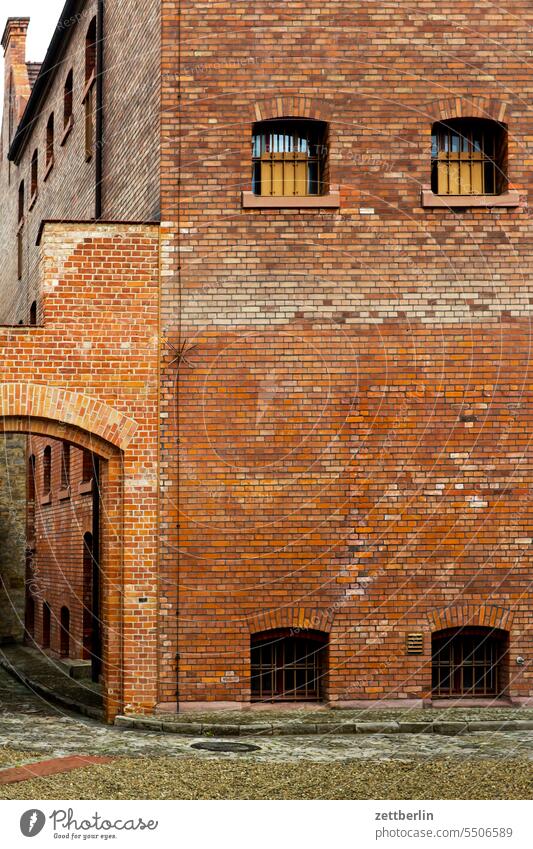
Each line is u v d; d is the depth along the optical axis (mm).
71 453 22141
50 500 24484
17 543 28094
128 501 15453
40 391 15312
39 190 26859
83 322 15500
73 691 18344
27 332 15344
